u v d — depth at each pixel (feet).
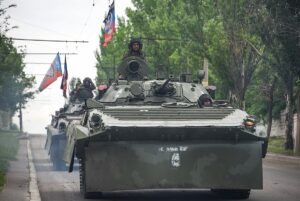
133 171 52.42
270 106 188.03
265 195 61.52
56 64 172.24
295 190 66.33
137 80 68.80
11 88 173.78
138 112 54.03
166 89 64.39
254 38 152.66
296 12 125.29
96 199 57.11
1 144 143.74
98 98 67.51
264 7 137.28
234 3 152.76
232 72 160.04
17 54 135.85
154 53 188.75
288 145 154.40
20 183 69.72
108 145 52.54
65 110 111.34
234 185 53.42
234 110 55.67
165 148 52.65
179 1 172.55
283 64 142.10
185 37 165.37
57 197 59.16
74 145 55.47
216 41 158.61
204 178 53.01
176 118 53.83
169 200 56.95
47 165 107.76
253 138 53.42
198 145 53.11
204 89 67.87
